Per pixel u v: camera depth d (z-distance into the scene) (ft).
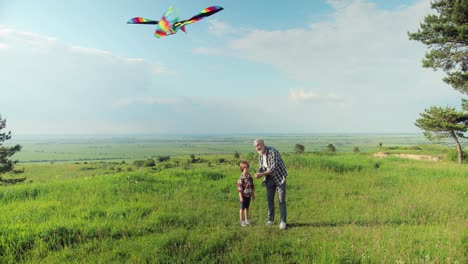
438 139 99.86
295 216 29.14
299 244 20.72
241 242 20.94
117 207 31.07
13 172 126.62
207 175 51.70
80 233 23.31
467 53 70.79
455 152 107.14
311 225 25.94
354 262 18.17
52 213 29.91
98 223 25.53
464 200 34.78
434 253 18.72
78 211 30.14
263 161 25.34
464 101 82.17
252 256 18.75
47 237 22.26
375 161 74.33
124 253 19.99
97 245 21.39
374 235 21.99
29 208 31.76
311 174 53.72
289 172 55.67
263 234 22.81
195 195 37.91
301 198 37.06
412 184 45.47
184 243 21.34
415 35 74.95
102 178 46.98
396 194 38.40
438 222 27.22
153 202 33.81
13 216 28.30
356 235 22.33
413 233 22.95
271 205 25.70
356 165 64.34
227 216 28.68
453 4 70.95
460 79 70.79
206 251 19.77
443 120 95.14
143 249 19.94
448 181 47.37
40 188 41.19
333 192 39.88
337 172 57.77
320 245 20.56
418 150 141.79
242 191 26.02
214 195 38.01
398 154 133.08
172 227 25.46
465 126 88.69
